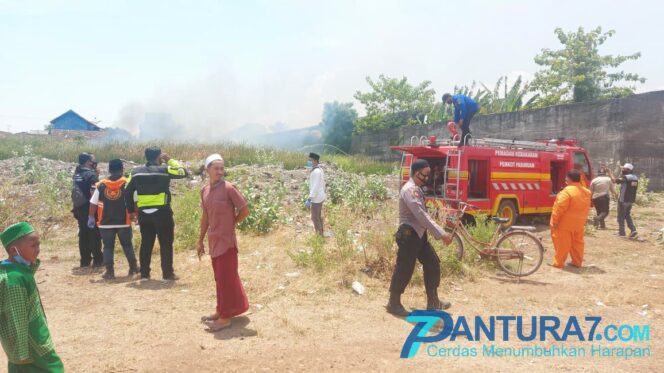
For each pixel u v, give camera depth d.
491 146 11.48
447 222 8.02
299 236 9.85
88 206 7.87
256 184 13.80
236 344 4.77
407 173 11.80
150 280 7.07
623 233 11.70
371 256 7.59
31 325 2.95
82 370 4.15
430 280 5.88
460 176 10.34
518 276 7.77
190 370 4.20
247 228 10.00
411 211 5.61
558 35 27.64
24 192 12.16
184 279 7.11
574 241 8.57
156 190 7.00
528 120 21.73
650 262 9.07
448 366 4.37
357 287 6.53
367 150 32.16
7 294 2.84
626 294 6.78
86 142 22.00
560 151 13.38
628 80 26.59
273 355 4.53
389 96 35.41
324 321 5.45
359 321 5.49
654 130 19.16
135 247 8.78
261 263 7.79
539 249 7.88
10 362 2.96
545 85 27.30
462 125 11.08
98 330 5.09
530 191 12.13
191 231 9.22
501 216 11.36
